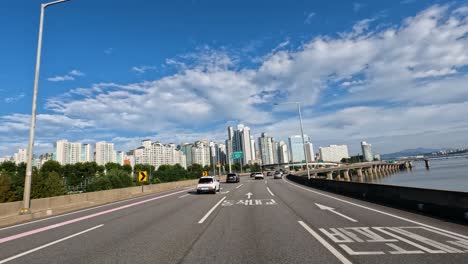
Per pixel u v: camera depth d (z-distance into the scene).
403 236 7.48
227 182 48.03
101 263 5.94
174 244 7.29
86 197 19.00
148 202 19.27
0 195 37.53
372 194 16.31
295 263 5.57
